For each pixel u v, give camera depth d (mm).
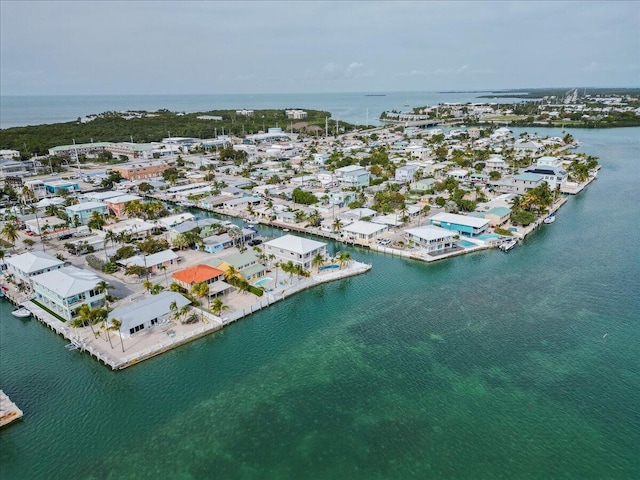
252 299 103188
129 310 89500
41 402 71500
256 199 190250
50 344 87062
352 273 118875
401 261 128875
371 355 83688
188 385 75875
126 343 84625
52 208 167875
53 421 67750
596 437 64000
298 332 91938
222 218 176625
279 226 162500
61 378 77125
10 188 199625
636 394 72062
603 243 140250
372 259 131000
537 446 62750
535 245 139875
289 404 71375
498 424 66688
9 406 68875
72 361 81625
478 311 98688
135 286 109500
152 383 76250
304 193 187500
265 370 79875
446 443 63469
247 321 96000
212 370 79812
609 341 86188
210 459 61188
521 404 70438
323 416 68750
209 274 106188
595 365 79312
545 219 162625
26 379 76750
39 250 134375
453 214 157750
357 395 73188
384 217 159250
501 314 97125
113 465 60375
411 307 101250
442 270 121562
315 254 123750
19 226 154875
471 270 121062
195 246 137125
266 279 114062
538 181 188875
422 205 180625
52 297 95938
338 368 80188
